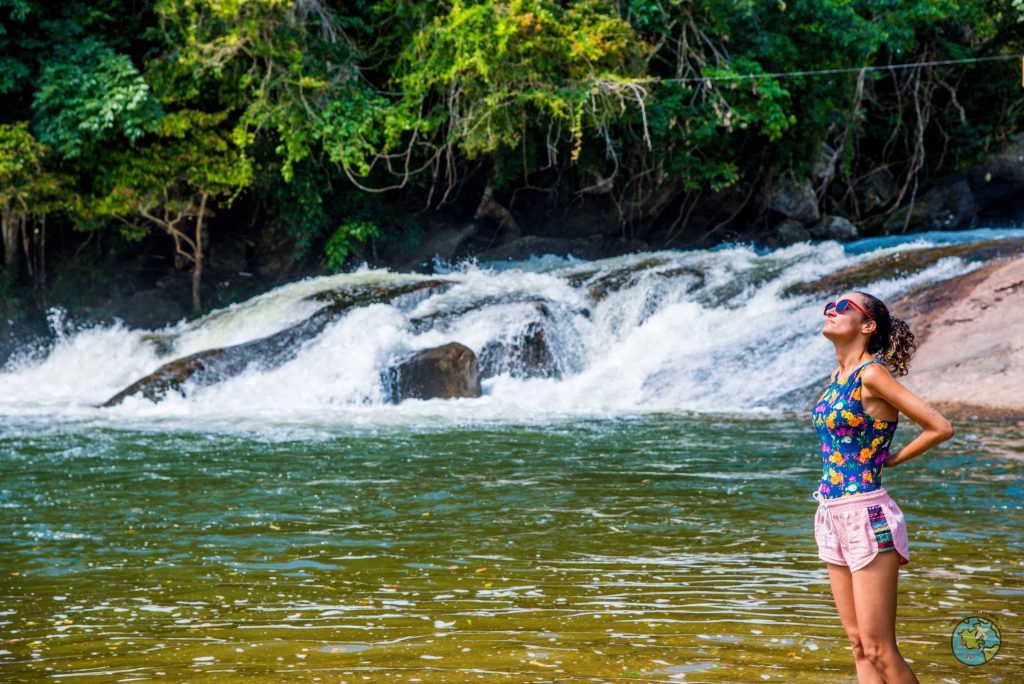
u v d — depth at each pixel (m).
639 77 21.97
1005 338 13.62
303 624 5.17
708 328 16.86
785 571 6.14
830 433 3.82
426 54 21.72
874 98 28.83
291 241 25.05
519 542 7.00
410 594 5.74
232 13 20.09
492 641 4.80
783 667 4.36
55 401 15.75
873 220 28.91
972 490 8.34
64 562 6.57
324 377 15.45
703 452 10.56
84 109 19.64
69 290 22.72
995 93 28.55
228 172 21.53
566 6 22.38
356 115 21.66
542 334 16.52
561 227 27.12
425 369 15.26
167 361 18.34
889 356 3.89
